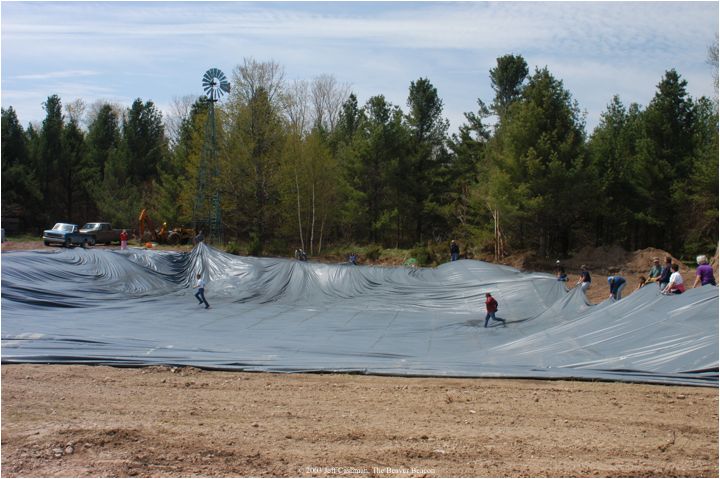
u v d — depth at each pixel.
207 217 49.97
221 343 15.21
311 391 10.45
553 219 37.91
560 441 7.72
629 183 43.56
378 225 50.12
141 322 18.61
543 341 14.13
